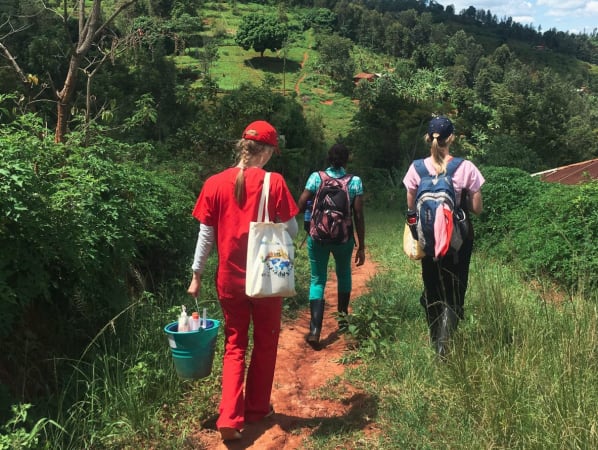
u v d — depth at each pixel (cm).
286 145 2859
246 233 310
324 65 11625
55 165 465
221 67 10600
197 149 1898
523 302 430
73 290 390
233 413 306
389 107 3844
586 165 1708
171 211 632
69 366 363
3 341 326
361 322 465
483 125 7781
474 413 305
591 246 680
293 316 566
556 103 5403
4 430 273
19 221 326
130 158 734
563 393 280
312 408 352
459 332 370
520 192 973
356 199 483
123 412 320
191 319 316
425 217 365
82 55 718
